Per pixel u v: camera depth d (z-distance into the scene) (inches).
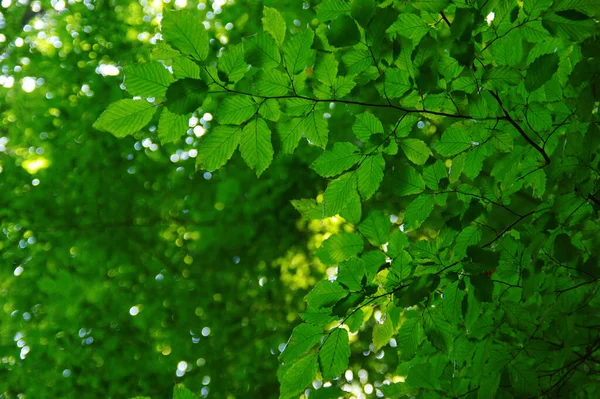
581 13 49.2
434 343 55.9
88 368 152.1
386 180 55.2
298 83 49.0
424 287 54.3
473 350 59.6
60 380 151.9
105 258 162.7
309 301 54.1
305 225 159.0
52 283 154.6
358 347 140.3
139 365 150.6
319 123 51.1
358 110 133.6
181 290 158.7
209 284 159.2
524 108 54.8
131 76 46.6
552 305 57.6
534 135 57.7
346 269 53.8
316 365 54.7
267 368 147.4
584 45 50.7
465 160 56.1
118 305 158.4
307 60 49.7
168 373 149.9
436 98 52.6
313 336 54.5
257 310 157.0
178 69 47.1
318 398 56.2
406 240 55.8
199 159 49.4
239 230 161.8
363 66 50.2
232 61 47.5
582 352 62.1
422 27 51.9
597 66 51.1
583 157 52.3
